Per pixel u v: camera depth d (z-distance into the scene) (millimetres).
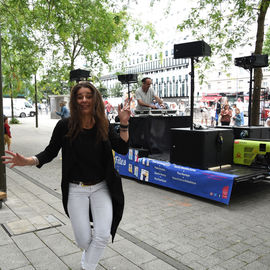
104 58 10031
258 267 2734
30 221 3760
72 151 2176
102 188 2273
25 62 8523
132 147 6457
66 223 3721
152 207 4492
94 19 8438
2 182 4566
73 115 2162
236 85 43562
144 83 6531
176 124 6492
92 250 2150
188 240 3312
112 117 21844
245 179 4484
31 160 2162
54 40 9859
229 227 3707
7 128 9852
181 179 5086
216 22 8172
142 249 3066
